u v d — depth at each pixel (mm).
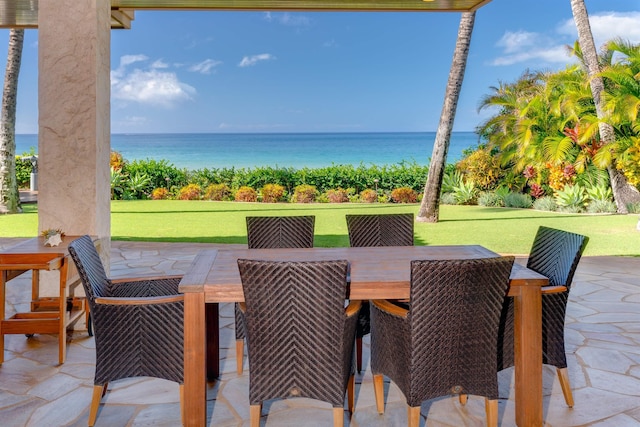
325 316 2199
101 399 2773
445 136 9922
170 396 2824
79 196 4004
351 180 15586
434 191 10078
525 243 7770
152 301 2449
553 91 13039
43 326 3283
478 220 10383
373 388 2941
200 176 15969
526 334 2434
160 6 5070
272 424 2518
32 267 3225
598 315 4266
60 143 3977
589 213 11562
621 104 10750
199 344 2346
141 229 9344
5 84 11047
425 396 2234
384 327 2438
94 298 2457
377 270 2637
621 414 2598
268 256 3037
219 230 9234
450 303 2162
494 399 2330
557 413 2609
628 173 9953
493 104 13977
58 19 3922
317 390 2264
